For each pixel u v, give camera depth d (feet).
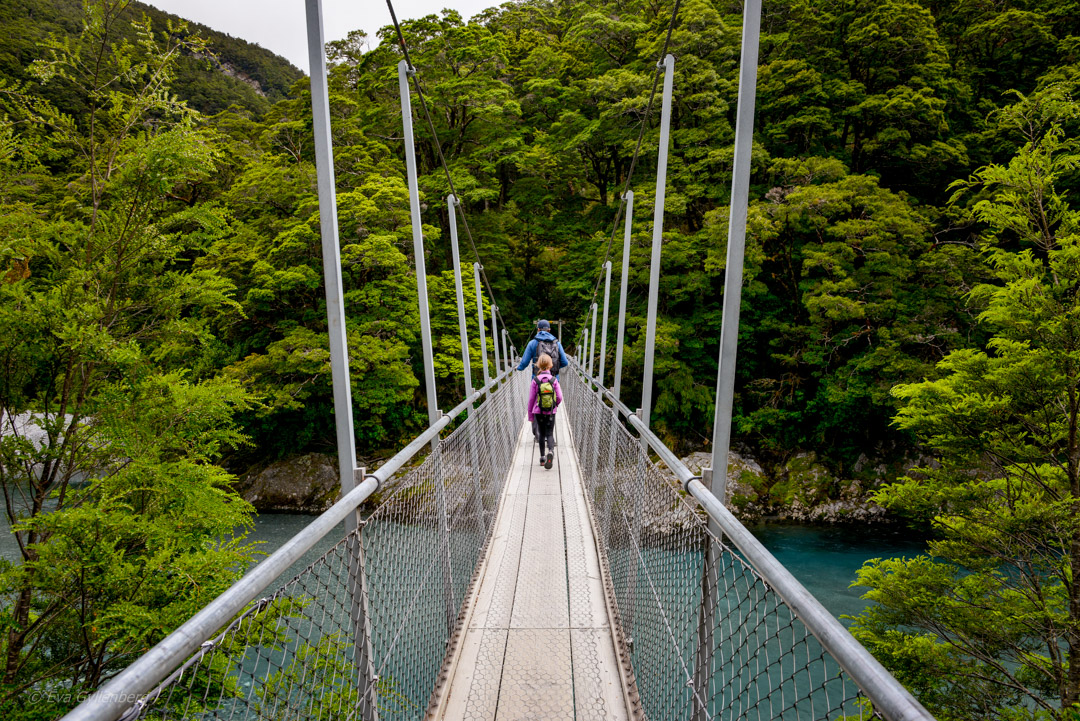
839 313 56.70
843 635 2.62
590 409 18.60
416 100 84.58
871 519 55.06
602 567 12.08
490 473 15.21
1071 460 20.67
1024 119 37.24
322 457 61.41
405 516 6.88
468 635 9.43
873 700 2.29
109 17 18.39
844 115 70.90
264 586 3.70
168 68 19.34
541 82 94.38
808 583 40.27
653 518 7.55
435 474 8.79
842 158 74.33
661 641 6.72
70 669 15.47
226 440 19.62
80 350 16.52
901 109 65.41
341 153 70.79
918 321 56.90
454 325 71.46
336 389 6.10
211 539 18.16
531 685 8.01
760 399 68.85
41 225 18.44
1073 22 72.74
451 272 73.10
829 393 58.13
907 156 67.51
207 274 20.42
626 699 7.66
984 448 22.53
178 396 17.44
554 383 21.30
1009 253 22.75
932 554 22.80
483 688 7.95
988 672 20.47
